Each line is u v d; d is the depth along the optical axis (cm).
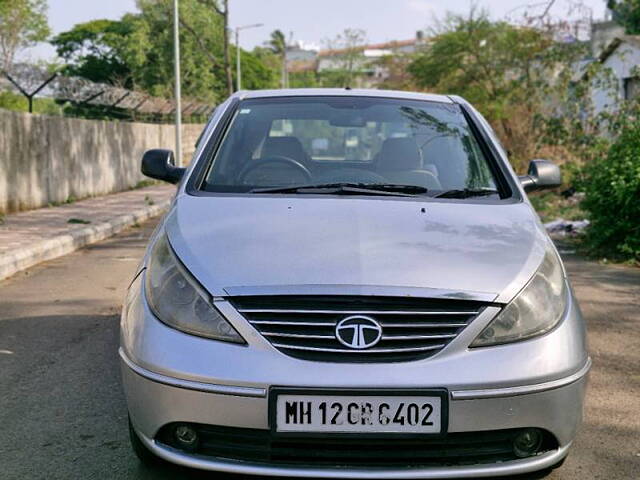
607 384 424
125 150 1894
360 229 300
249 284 263
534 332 265
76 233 951
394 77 5506
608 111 1332
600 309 605
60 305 614
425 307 261
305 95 430
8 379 428
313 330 256
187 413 254
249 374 250
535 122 1508
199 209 324
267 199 336
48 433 350
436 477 252
